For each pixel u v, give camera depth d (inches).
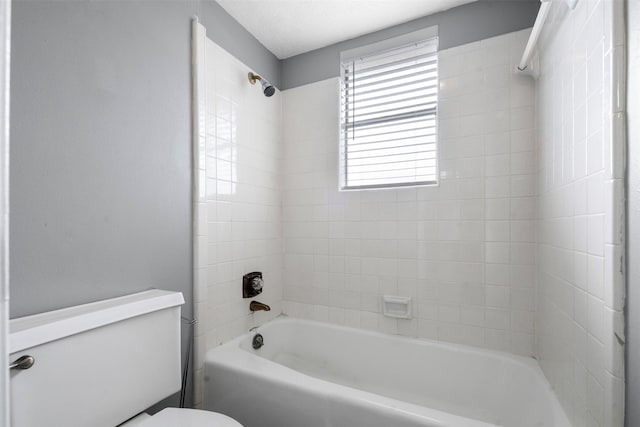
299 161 83.5
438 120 67.1
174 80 53.5
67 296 37.7
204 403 56.5
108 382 36.2
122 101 44.8
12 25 33.5
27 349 29.5
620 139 29.5
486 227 62.7
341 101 79.7
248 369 52.7
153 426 37.4
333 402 44.9
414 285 69.5
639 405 27.2
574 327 39.6
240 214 69.7
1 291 9.9
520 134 59.7
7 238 9.9
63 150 37.6
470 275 64.2
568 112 41.6
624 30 29.2
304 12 66.9
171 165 52.6
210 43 61.8
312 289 81.0
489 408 57.8
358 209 75.8
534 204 58.6
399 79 73.5
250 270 72.7
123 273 44.4
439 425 38.2
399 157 73.9
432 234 67.7
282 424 48.8
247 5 64.6
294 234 83.8
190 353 55.5
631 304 28.6
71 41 38.6
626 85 29.2
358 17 68.7
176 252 53.3
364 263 74.8
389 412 41.3
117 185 43.9
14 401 28.5
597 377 33.1
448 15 66.4
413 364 66.4
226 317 65.2
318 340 76.9
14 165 33.4
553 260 48.3
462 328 64.9
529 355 58.9
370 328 73.9
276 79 84.4
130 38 46.1
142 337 40.4
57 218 37.0
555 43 46.3
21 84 33.9
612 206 30.1
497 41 61.9
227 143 66.1
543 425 44.4
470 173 64.1
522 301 59.6
